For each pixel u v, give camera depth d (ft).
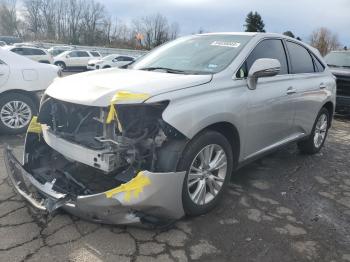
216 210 12.01
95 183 10.88
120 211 9.40
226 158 11.76
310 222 11.80
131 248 9.71
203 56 13.26
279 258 9.78
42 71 20.68
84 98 9.95
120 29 226.99
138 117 10.07
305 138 17.57
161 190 9.59
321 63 18.51
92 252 9.46
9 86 19.56
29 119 20.52
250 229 11.06
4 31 234.58
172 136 9.98
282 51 15.21
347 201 13.66
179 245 9.98
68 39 222.48
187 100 10.34
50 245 9.64
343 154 19.71
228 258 9.62
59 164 12.12
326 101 18.16
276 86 13.98
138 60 15.01
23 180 11.31
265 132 13.74
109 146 9.87
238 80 12.23
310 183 15.11
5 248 9.43
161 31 215.51
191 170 10.65
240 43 13.58
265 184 14.58
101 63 85.71
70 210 10.00
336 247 10.50
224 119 11.23
